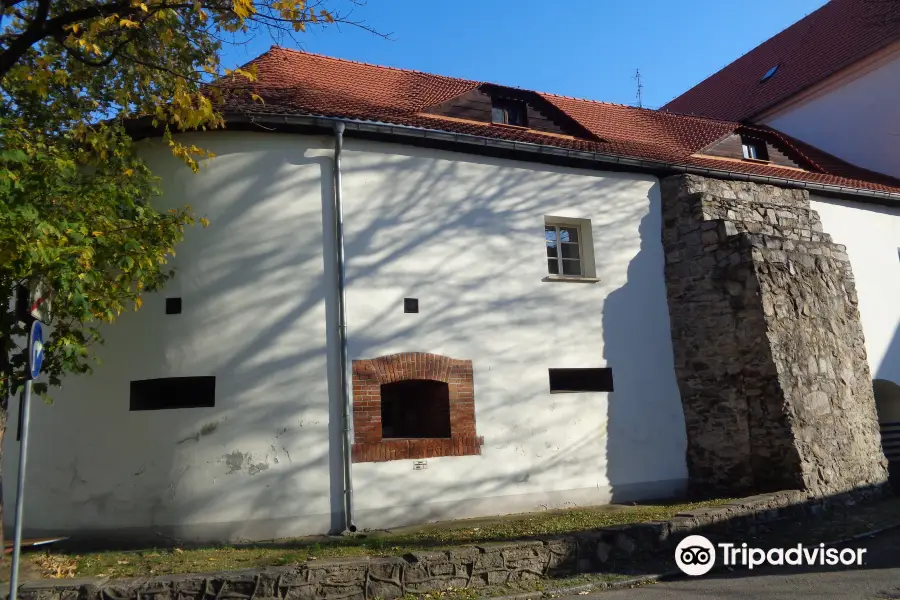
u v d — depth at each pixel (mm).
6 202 7035
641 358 12312
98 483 9477
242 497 9328
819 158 18781
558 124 13750
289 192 10172
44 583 6629
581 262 12453
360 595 7043
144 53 9211
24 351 7602
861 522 10500
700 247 12570
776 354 11508
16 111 9586
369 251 10398
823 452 11500
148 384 9914
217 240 9938
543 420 11180
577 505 11180
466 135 11094
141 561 8148
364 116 10742
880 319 15391
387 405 11109
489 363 10945
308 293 9977
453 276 10938
